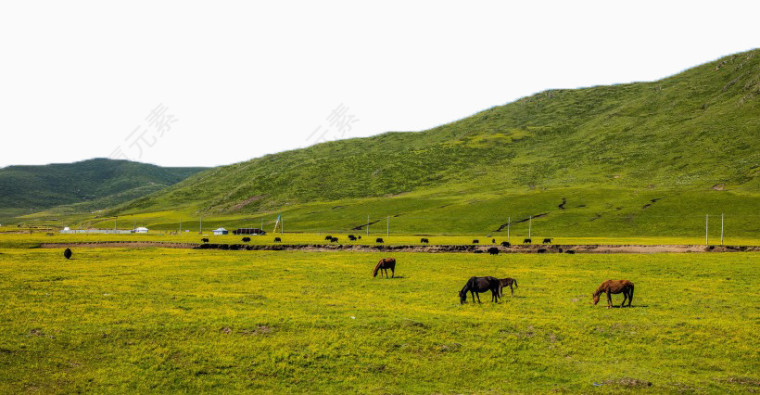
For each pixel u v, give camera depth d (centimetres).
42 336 2394
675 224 13075
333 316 2844
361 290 3788
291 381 2092
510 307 3153
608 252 7600
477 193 19962
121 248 8050
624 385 2048
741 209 13688
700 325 2706
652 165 19925
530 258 6200
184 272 4744
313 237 11175
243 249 8125
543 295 3600
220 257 6394
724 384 2055
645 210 14712
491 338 2550
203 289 3731
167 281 4131
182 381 2053
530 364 2288
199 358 2242
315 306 3111
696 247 7650
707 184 16525
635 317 2898
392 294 3612
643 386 2039
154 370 2131
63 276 4300
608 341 2528
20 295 3278
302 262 5788
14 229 15700
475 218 15700
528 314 2961
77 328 2522
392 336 2536
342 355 2317
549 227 14050
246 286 3906
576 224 14125
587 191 17688
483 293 3706
